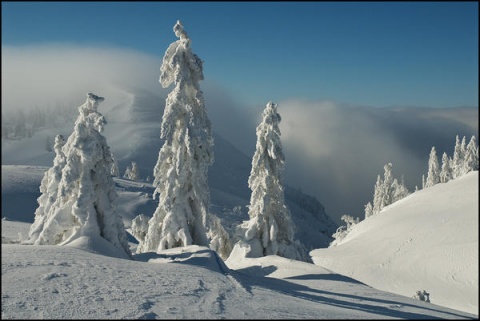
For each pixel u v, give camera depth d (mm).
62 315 8648
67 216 20281
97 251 18797
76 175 20422
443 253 33469
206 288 12453
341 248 44250
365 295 16000
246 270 26781
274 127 32938
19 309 8773
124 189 99562
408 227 40812
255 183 34062
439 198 44594
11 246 16750
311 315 9844
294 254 33719
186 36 26797
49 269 12430
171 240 26172
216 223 35156
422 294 23547
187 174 27078
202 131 27625
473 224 35688
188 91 27281
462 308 25750
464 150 77312
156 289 11539
